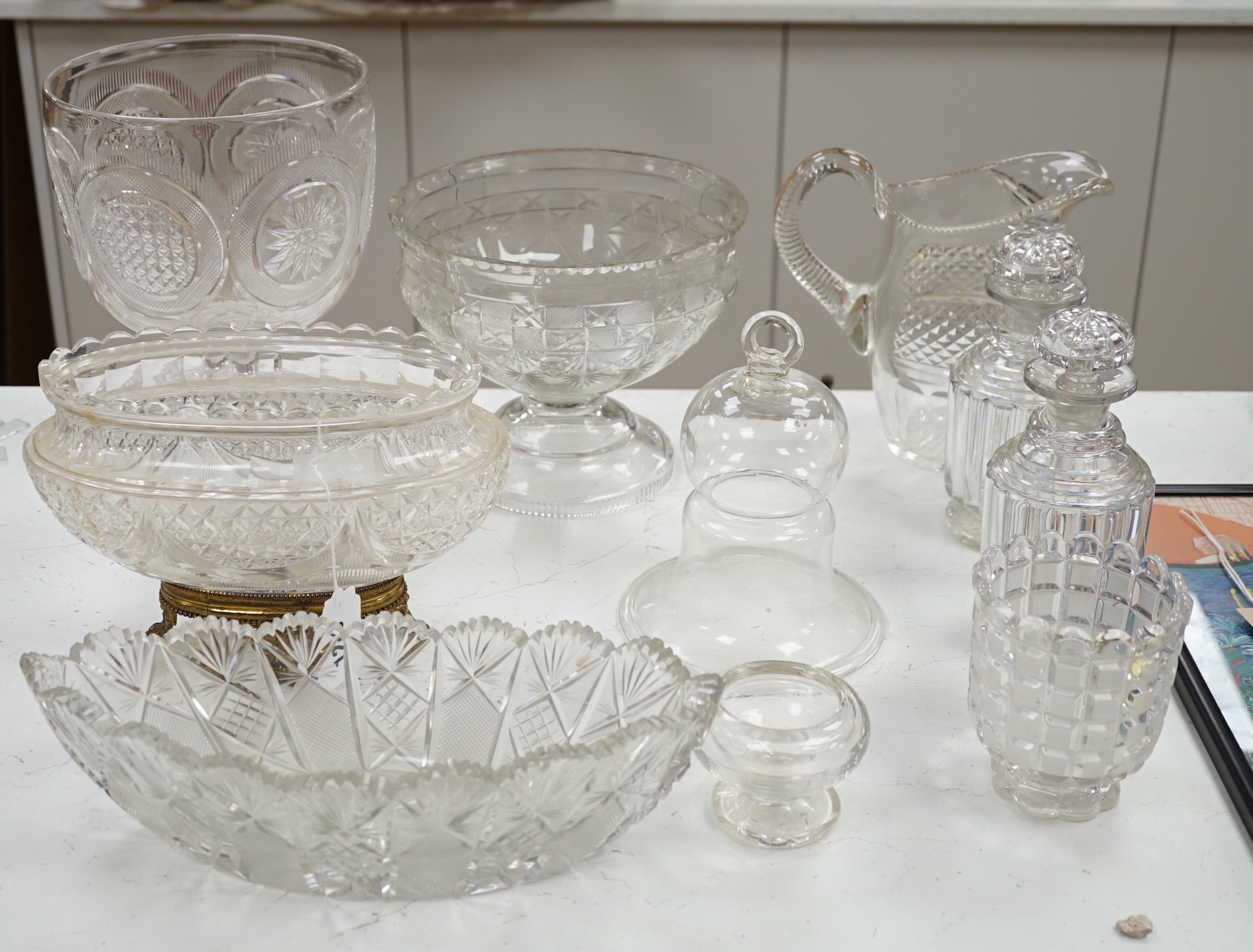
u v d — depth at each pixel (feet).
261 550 2.34
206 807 1.86
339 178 3.04
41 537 3.06
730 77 6.32
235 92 3.42
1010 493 2.49
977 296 3.20
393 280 6.82
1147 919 1.97
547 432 3.39
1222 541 2.97
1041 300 2.76
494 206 3.64
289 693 2.28
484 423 2.57
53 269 6.64
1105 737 2.04
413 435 2.37
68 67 3.11
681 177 3.57
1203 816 2.20
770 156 6.50
